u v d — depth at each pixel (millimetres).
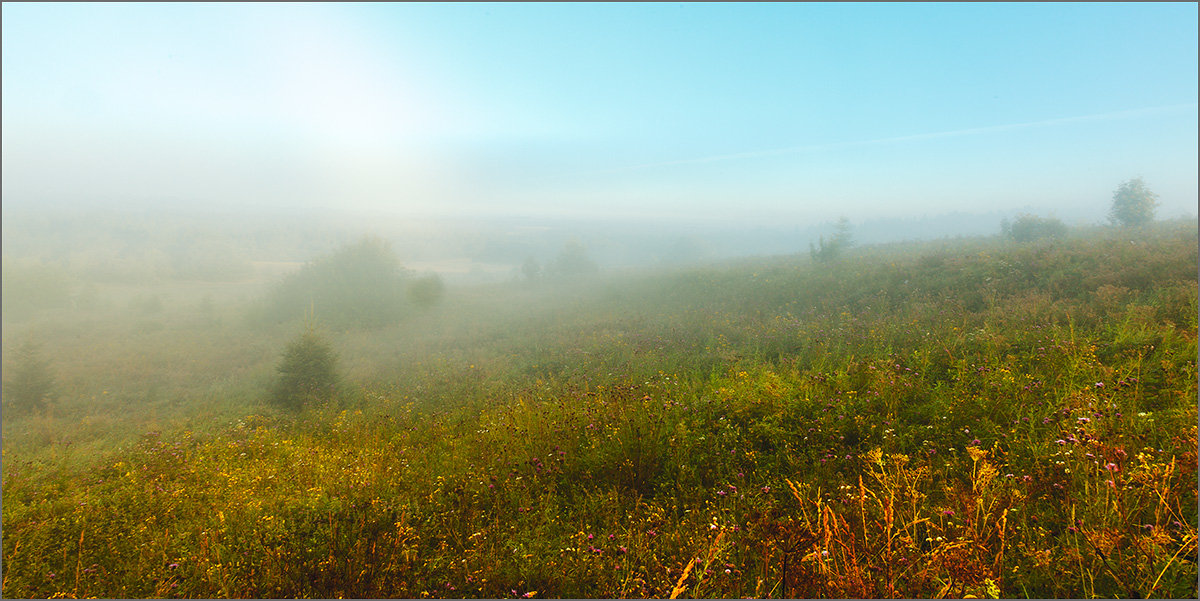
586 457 4934
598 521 3922
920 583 2727
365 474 4879
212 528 4012
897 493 3549
